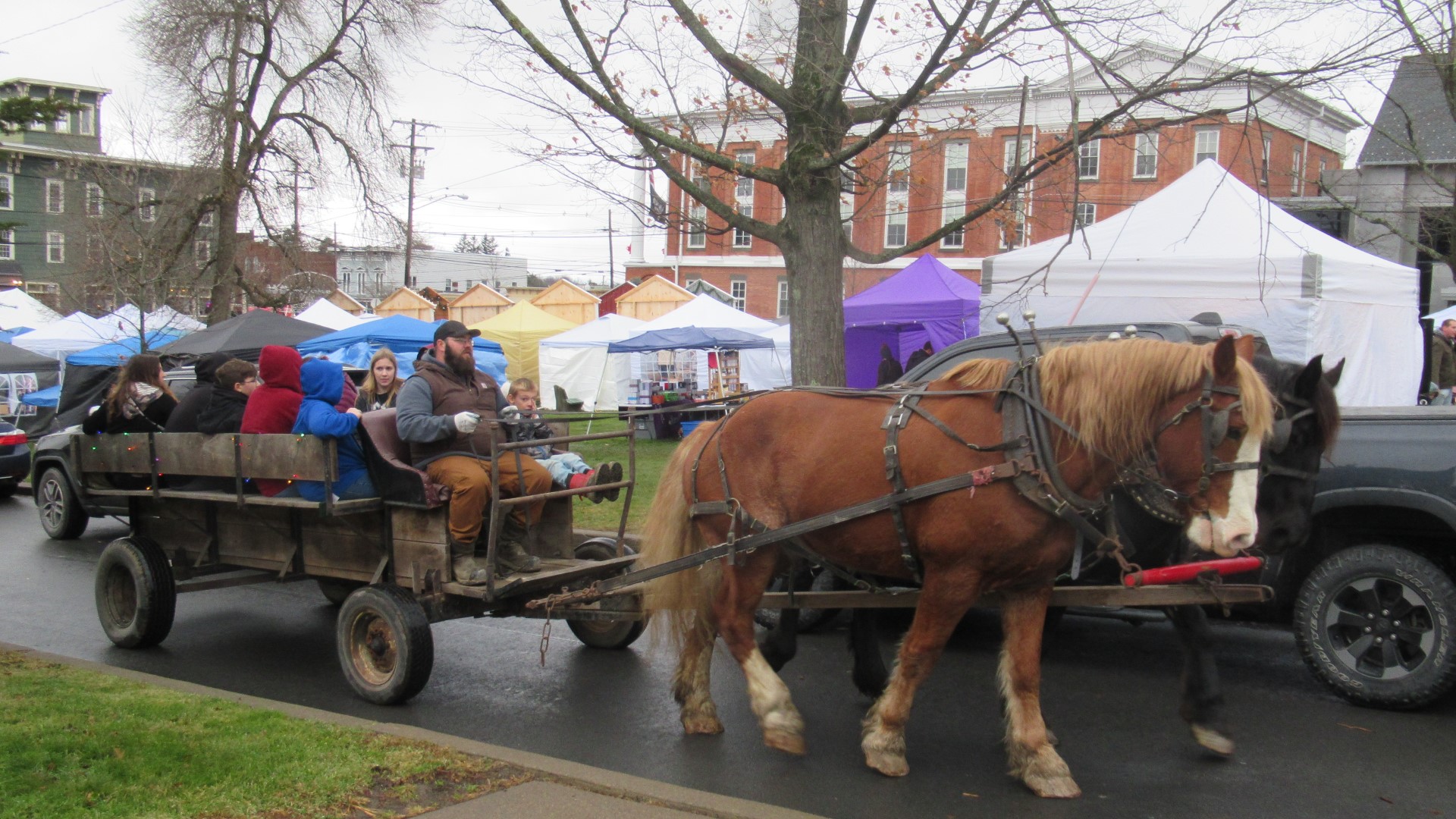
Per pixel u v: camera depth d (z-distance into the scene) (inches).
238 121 1010.1
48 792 152.3
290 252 1097.4
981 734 205.9
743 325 913.5
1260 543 189.8
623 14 333.1
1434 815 162.1
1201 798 171.0
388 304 1604.3
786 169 331.0
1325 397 185.0
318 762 167.3
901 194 893.8
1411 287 430.6
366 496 232.7
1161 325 229.0
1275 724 205.6
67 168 1115.9
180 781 158.2
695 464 201.6
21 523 534.9
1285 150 572.7
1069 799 170.9
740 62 324.2
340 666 260.2
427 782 161.9
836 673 253.1
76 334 969.5
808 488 183.2
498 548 233.0
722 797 158.1
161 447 265.4
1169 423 155.3
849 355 751.1
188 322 950.4
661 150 356.8
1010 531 161.5
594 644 279.9
